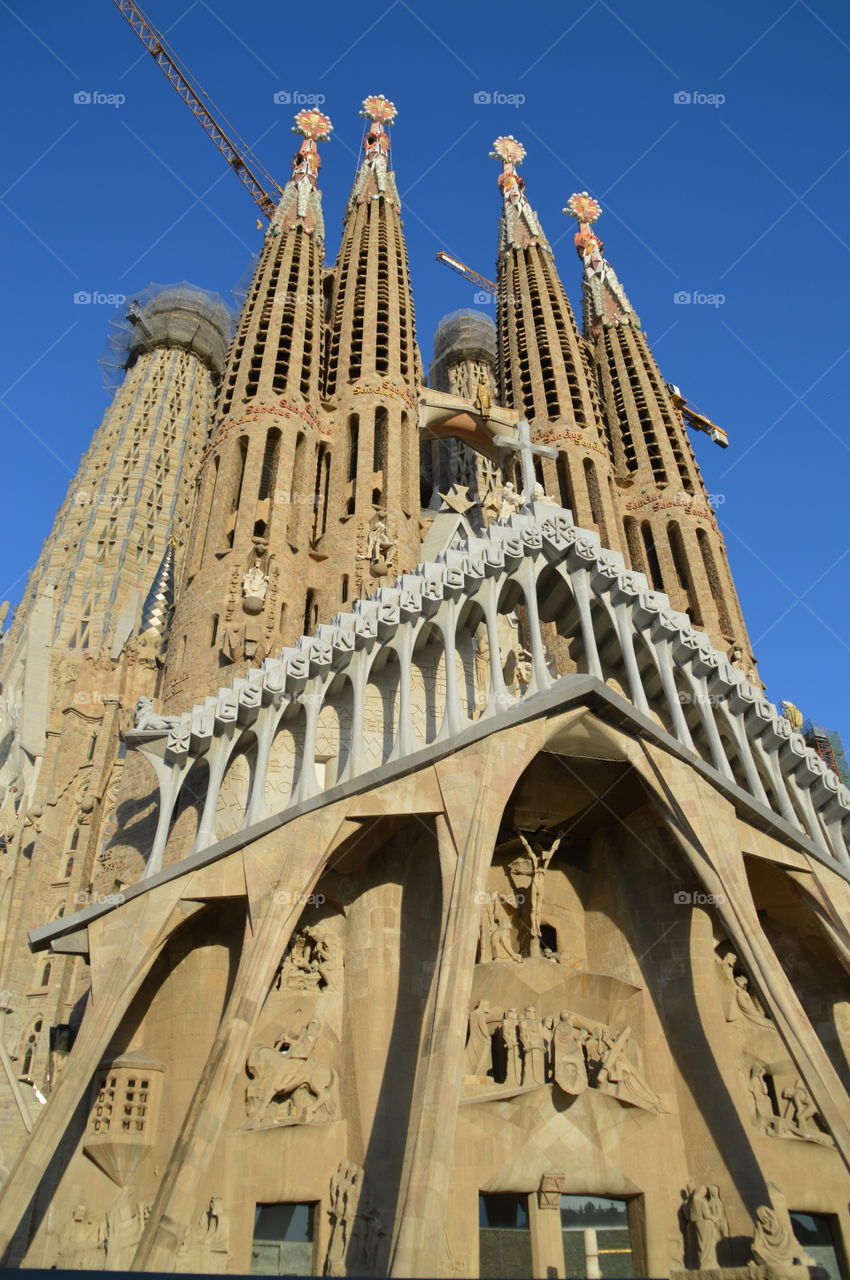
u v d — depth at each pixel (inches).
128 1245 1026.1
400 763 1164.5
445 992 992.9
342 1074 1128.8
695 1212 1121.4
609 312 2802.7
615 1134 1162.0
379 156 2869.1
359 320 2271.2
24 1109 1433.3
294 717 1333.7
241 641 1485.0
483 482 2901.1
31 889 1831.9
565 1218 1116.5
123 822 1550.2
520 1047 1185.4
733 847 1222.9
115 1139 1078.4
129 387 3437.5
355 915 1220.5
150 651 2194.9
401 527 1845.5
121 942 1098.7
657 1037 1255.5
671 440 2412.6
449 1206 1052.5
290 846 1131.3
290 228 2425.0
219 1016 1147.3
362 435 1952.5
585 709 1246.9
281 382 1975.9
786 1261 1006.4
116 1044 1153.4
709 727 1350.9
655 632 1385.3
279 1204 1051.3
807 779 1409.9
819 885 1304.1
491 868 1348.4
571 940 1376.7
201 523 1756.9
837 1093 1027.9
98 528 2878.9
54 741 2156.7
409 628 1310.3
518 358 2546.8
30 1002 1697.8
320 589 1733.5
